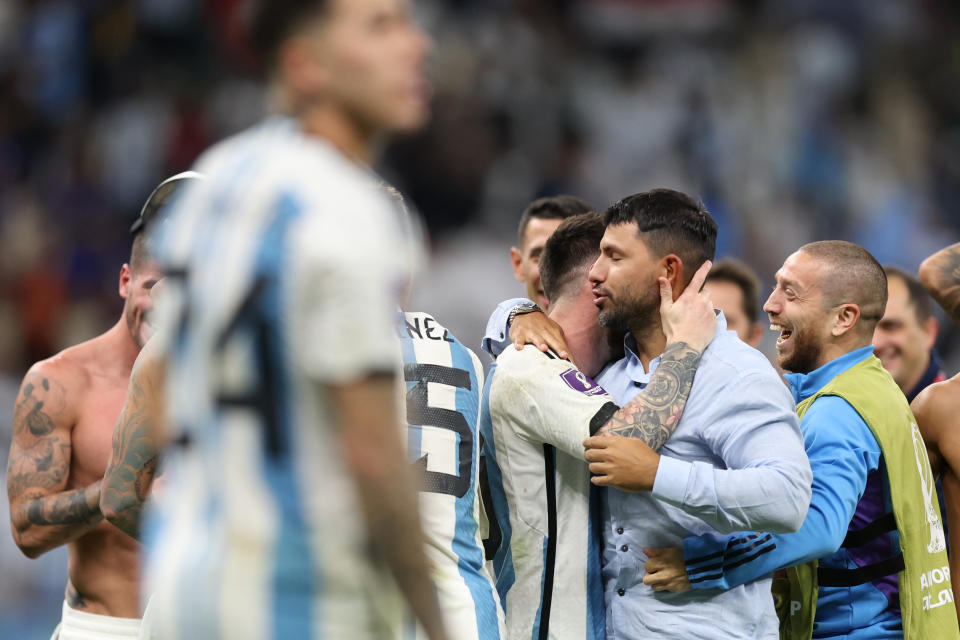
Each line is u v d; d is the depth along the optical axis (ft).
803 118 152.35
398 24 18.76
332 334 16.94
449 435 31.76
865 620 34.09
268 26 18.49
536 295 49.60
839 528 31.68
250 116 142.41
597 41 156.97
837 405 33.71
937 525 35.37
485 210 134.82
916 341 48.67
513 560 33.63
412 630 22.93
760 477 29.12
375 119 18.71
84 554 35.63
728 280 51.49
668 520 31.48
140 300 34.88
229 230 17.88
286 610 17.61
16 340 122.93
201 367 17.97
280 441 17.44
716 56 157.69
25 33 147.64
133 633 35.35
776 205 145.28
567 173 142.72
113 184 138.51
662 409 30.83
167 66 147.95
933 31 164.66
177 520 18.34
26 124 143.13
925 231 147.95
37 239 129.39
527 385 32.27
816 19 161.38
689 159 148.56
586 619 32.53
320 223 17.19
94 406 36.29
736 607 31.63
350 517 17.75
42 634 71.61
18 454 35.32
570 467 32.83
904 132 155.22
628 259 32.40
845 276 35.29
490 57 144.77
